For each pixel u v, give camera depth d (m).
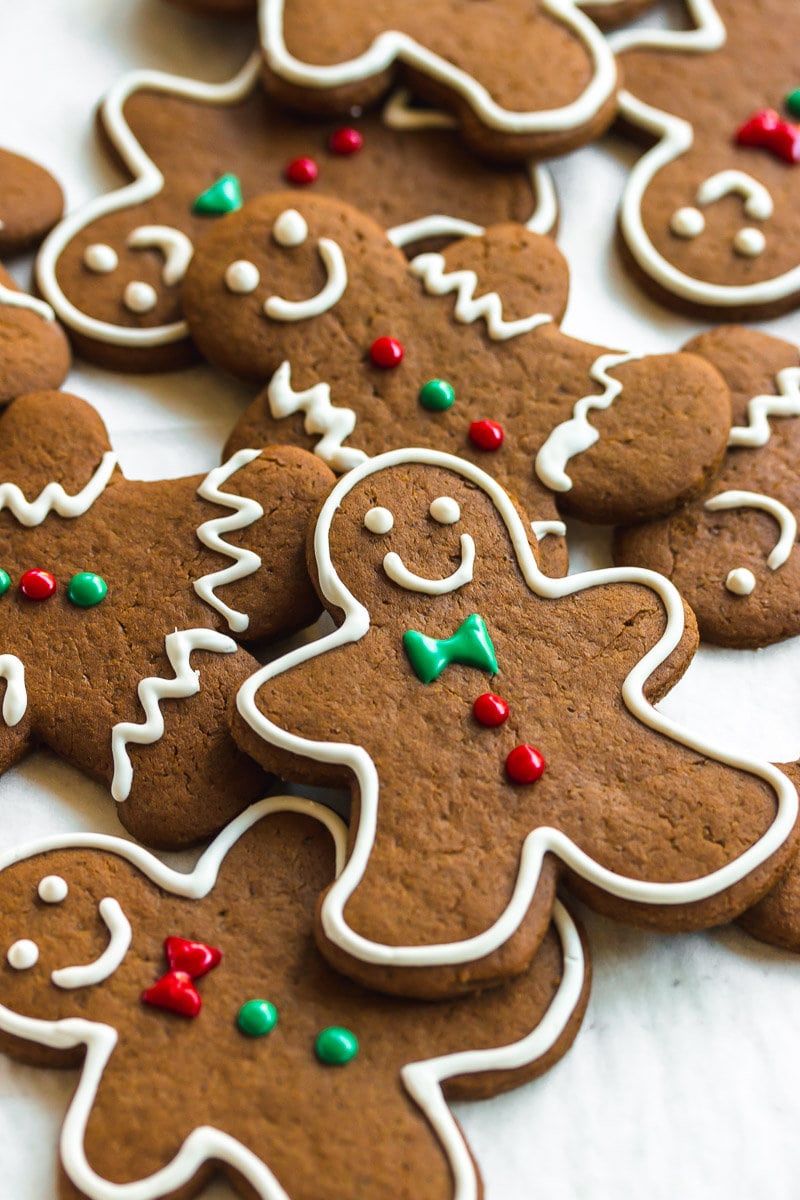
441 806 0.33
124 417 0.38
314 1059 0.32
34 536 0.35
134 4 0.43
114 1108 0.31
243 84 0.41
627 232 0.40
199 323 0.38
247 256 0.38
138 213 0.40
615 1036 0.33
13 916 0.33
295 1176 0.31
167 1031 0.32
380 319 0.38
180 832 0.34
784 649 0.37
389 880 0.32
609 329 0.40
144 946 0.33
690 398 0.37
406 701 0.33
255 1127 0.31
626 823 0.33
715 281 0.40
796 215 0.40
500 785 0.33
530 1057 0.32
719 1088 0.33
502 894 0.32
